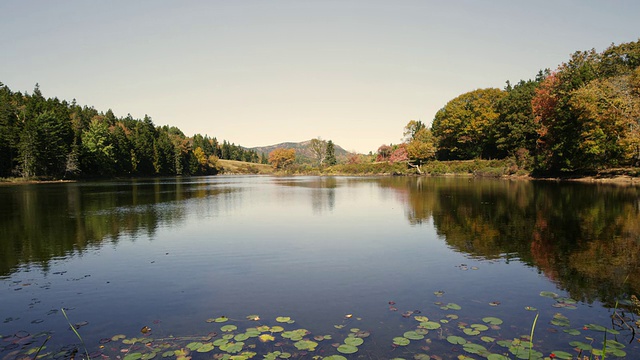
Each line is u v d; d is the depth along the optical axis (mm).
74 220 22016
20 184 66125
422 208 25641
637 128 39812
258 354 6305
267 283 10312
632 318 7707
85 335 7285
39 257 13547
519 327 7305
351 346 6508
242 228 19094
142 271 11680
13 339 7145
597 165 46594
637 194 30203
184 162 138750
